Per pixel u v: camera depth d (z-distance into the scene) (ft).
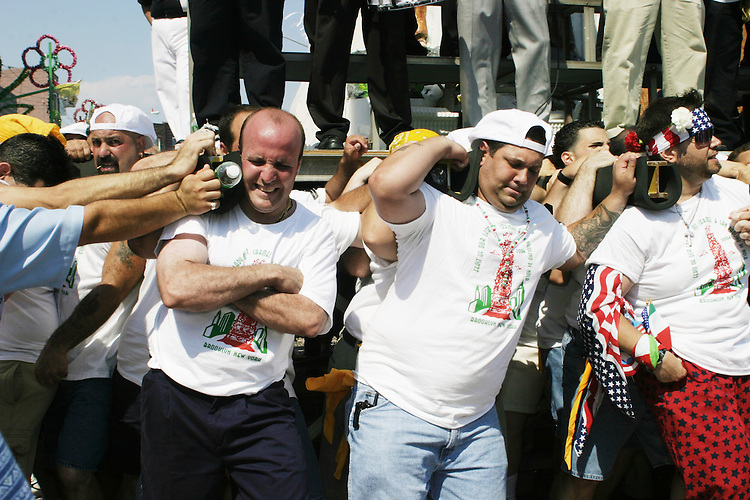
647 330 8.87
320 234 7.57
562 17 17.52
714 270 9.02
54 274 5.91
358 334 8.52
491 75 13.91
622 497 12.49
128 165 11.32
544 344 10.88
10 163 8.79
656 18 14.40
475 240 7.60
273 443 7.04
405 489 7.38
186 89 14.67
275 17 12.41
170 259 6.84
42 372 8.55
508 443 10.82
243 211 7.36
